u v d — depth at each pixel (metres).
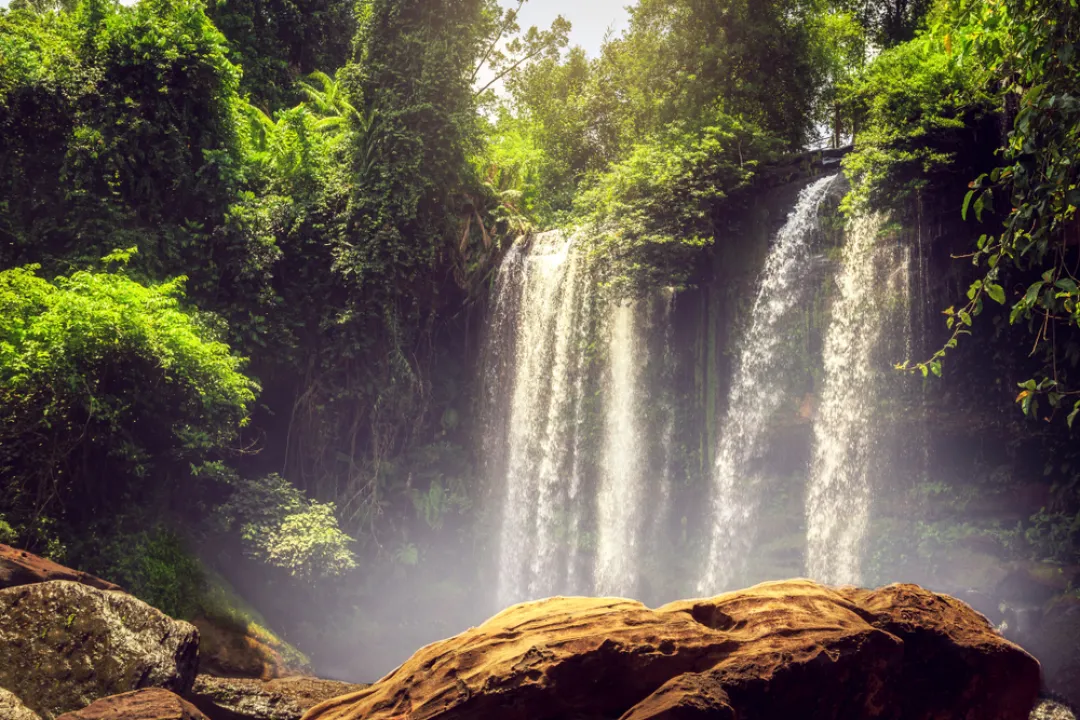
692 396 18.83
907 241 15.83
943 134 15.19
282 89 25.39
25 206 16.81
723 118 18.62
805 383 17.19
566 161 27.52
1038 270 14.80
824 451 16.88
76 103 17.03
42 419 12.89
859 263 16.48
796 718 3.79
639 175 18.12
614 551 19.16
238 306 18.27
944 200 15.59
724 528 17.91
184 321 14.28
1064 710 11.36
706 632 4.03
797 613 4.11
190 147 18.14
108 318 12.98
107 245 16.19
